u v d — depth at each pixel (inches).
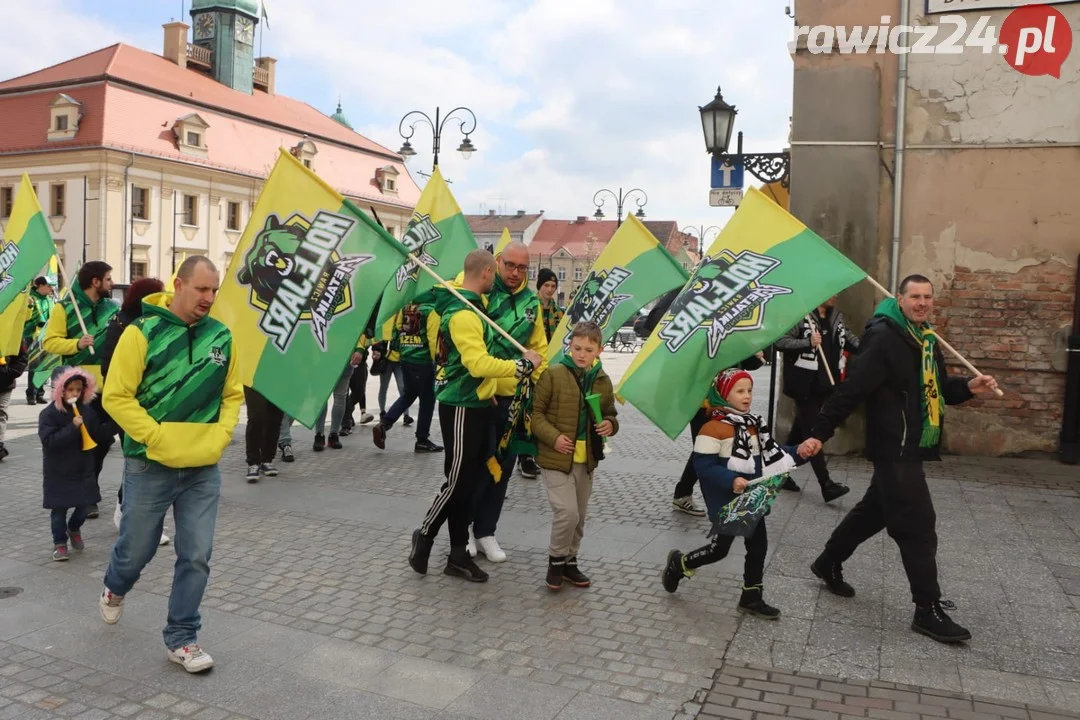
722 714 139.4
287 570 209.6
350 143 2434.8
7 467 322.0
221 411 155.6
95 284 266.2
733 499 175.5
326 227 182.9
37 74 1978.3
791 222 197.3
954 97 343.0
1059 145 332.8
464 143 821.9
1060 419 337.1
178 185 1925.4
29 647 163.3
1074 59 329.7
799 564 215.5
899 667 157.4
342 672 154.1
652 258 292.0
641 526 252.2
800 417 283.3
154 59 2107.5
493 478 211.6
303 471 323.6
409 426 437.4
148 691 146.0
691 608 186.2
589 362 193.8
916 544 170.7
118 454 350.9
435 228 357.1
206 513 154.6
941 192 346.9
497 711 140.1
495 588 198.5
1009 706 143.0
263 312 179.6
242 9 2258.9
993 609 185.9
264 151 2135.8
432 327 326.0
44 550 223.1
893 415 171.9
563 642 167.9
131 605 184.7
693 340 195.3
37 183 1850.4
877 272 356.2
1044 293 336.8
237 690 146.9
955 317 347.9
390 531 244.8
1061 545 232.5
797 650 164.7
